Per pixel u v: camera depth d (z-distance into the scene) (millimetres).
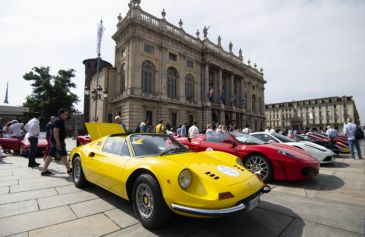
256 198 2873
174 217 3150
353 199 3994
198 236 2609
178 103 28000
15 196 4039
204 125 31328
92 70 34219
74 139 26422
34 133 7164
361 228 2820
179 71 29312
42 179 5406
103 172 3672
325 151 7441
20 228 2762
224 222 2994
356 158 9898
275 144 5945
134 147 3633
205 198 2447
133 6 24562
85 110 33656
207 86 32469
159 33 26859
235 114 38312
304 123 93625
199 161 3266
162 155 3459
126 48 25422
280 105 101688
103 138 4473
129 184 3197
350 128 9703
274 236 2615
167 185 2600
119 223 2955
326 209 3482
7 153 11078
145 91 25234
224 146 6102
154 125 25406
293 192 4449
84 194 4199
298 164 4855
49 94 34938
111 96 27266
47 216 3148
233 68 39406
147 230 2762
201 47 33000
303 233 2689
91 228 2795
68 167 5910
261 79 51344
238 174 3062
